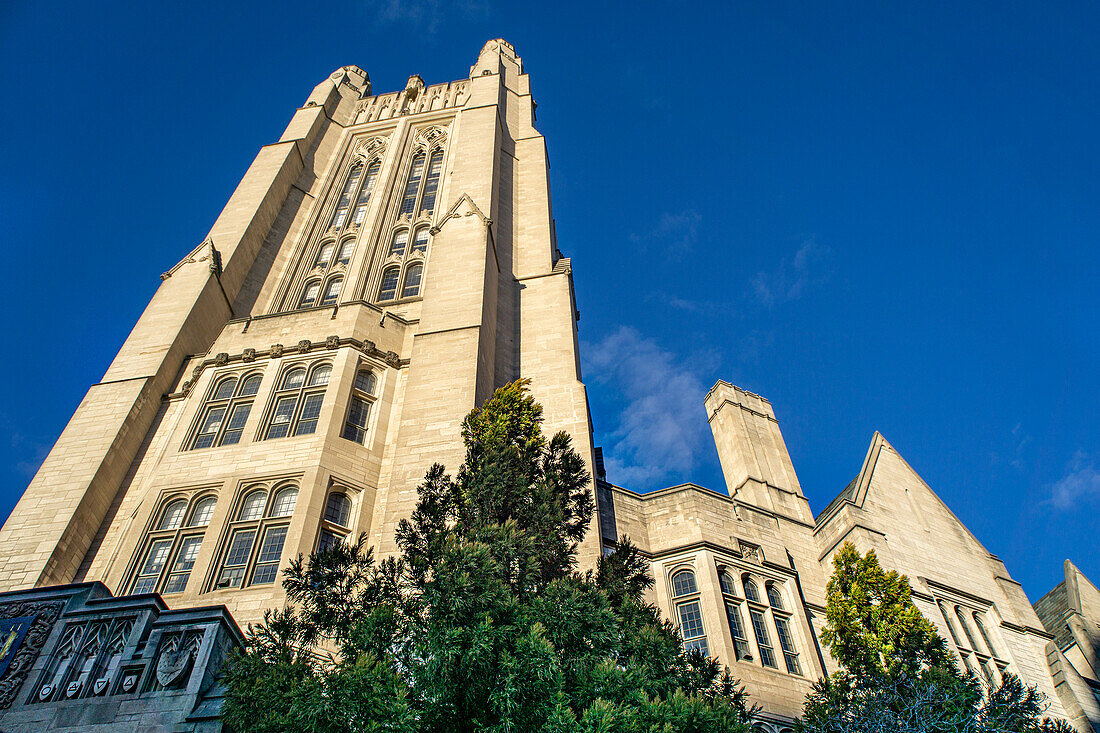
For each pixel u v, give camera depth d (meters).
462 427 22.23
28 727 14.35
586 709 13.13
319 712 12.80
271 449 24.80
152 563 22.48
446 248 33.84
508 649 13.98
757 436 32.88
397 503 22.22
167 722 14.21
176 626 15.62
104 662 15.23
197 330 32.72
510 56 59.34
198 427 26.56
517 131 49.62
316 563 16.27
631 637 15.72
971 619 27.48
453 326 29.03
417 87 56.12
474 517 17.83
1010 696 19.81
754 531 27.20
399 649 14.60
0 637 15.66
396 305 34.22
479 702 13.75
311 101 53.16
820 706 18.67
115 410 27.83
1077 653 29.81
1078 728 25.05
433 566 15.55
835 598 22.78
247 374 28.28
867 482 30.95
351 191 46.97
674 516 26.53
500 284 35.66
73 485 25.20
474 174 40.00
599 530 23.77
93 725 14.30
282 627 15.38
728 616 24.06
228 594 20.69
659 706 13.53
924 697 18.47
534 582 16.23
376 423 26.28
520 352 32.34
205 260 35.53
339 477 23.89
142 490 25.62
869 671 19.89
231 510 23.06
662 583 24.70
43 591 16.42
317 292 39.31
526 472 19.50
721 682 17.02
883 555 27.30
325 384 27.28
